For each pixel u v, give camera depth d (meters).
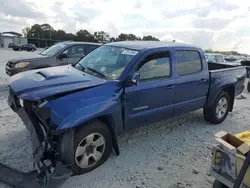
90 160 3.27
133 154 3.80
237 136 2.72
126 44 4.30
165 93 4.03
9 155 3.51
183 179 3.24
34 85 3.12
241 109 6.83
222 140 2.56
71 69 3.99
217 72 5.04
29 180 2.88
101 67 3.88
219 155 2.54
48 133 2.84
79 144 3.06
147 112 3.86
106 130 3.31
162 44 4.30
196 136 4.64
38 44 75.31
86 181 3.06
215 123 5.36
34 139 2.90
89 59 4.30
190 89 4.47
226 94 5.37
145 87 3.71
